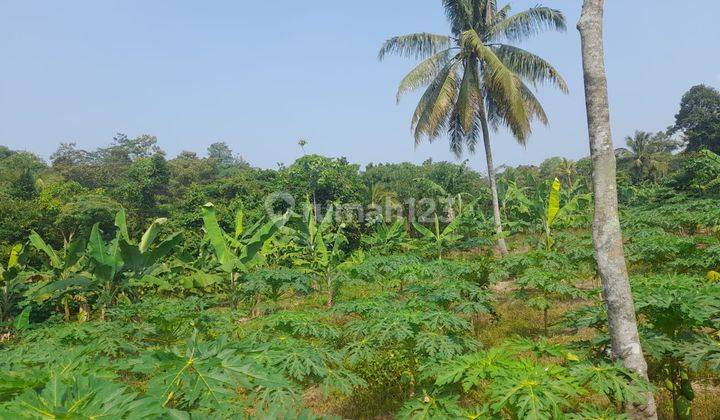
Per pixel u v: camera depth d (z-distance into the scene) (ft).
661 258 34.30
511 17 58.90
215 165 191.21
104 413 6.44
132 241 37.17
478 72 63.00
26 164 156.25
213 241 37.81
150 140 249.96
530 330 28.68
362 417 18.57
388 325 17.42
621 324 13.89
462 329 19.12
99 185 166.81
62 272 42.14
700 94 156.66
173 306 24.73
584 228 76.95
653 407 13.32
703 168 95.04
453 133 68.23
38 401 6.45
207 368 9.10
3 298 39.88
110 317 29.30
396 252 71.51
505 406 11.55
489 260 33.24
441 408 12.76
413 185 100.37
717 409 16.03
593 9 15.26
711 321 14.37
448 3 62.95
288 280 34.83
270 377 9.25
